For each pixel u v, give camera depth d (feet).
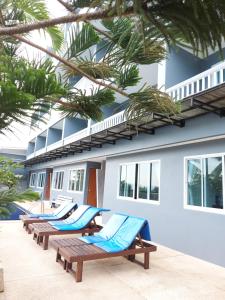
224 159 20.54
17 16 6.91
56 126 71.31
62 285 14.28
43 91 4.04
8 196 4.28
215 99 17.99
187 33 3.51
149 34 3.97
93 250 16.28
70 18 5.01
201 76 21.16
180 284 15.23
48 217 29.86
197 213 22.20
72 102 7.78
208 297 13.56
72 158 52.08
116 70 7.89
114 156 38.06
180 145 25.29
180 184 24.61
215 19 3.27
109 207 37.17
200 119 21.44
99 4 4.17
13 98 3.47
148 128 26.99
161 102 7.39
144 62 6.79
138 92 7.38
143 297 13.28
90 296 13.09
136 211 30.94
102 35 6.86
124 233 18.93
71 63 7.38
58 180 64.03
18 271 16.14
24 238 24.91
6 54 6.56
